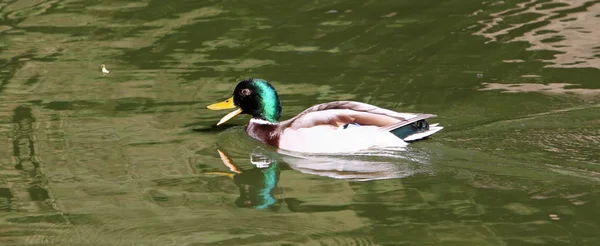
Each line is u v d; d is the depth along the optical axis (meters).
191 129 14.09
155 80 16.05
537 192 11.30
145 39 18.22
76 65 16.86
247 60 16.89
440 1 19.95
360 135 12.89
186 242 10.20
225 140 13.70
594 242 9.98
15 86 15.85
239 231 10.48
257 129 13.72
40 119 14.38
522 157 12.39
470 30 18.09
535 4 19.62
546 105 14.27
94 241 10.27
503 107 14.29
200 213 11.05
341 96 15.05
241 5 20.12
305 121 13.32
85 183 12.01
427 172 12.13
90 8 20.33
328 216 10.86
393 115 12.88
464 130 13.39
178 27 18.86
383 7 19.66
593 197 11.09
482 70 16.05
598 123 13.40
